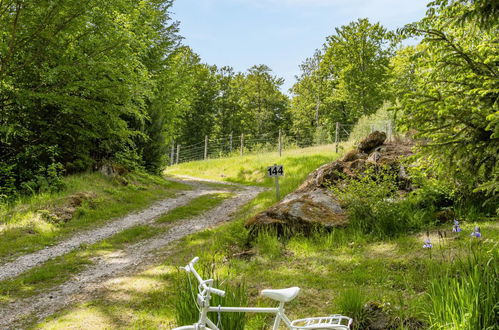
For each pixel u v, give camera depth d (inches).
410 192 328.5
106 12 542.9
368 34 1425.9
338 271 237.3
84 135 612.1
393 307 167.8
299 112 1963.6
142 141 767.1
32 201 447.2
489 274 141.9
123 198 549.3
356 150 447.5
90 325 188.9
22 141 565.9
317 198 353.1
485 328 127.0
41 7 469.7
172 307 201.9
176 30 1072.2
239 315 138.0
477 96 164.4
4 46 460.1
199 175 994.1
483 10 161.2
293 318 177.5
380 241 279.7
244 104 2261.3
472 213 282.7
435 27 181.5
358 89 1450.5
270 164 876.6
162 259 304.5
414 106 170.2
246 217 409.7
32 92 498.6
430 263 210.8
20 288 249.8
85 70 524.7
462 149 166.2
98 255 324.2
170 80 1071.0
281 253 283.3
